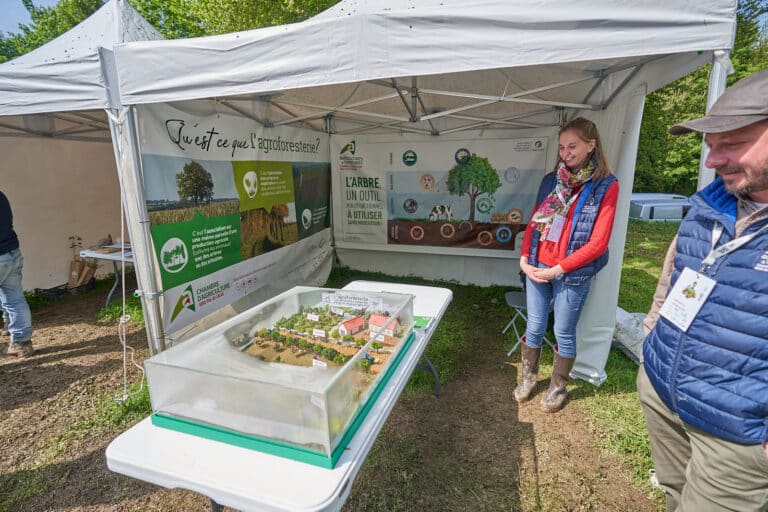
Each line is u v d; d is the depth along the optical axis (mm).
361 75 1733
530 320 2604
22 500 1977
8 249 3193
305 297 2121
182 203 2797
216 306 3232
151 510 1913
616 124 2709
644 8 1426
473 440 2363
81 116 4516
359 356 1321
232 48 1891
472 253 5098
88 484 2074
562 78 3121
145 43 2035
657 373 1328
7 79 2248
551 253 2371
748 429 1059
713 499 1163
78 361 3396
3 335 3908
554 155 4480
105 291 5445
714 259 1132
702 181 1629
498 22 1556
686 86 12742
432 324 2139
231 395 1175
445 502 1938
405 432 2441
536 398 2773
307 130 4688
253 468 1079
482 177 4836
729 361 1091
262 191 3828
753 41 11250
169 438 1217
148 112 2471
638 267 6746
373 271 5734
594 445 2299
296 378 1188
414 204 5199
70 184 5352
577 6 1481
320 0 8922
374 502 1938
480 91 3641
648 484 2018
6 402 2789
